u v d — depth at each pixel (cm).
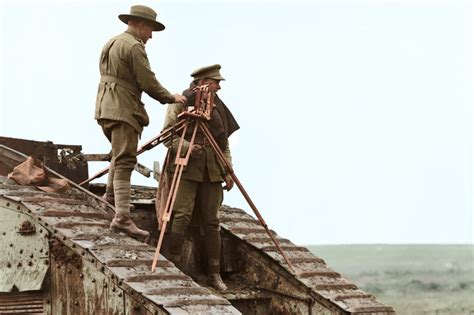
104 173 1366
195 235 1398
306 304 1355
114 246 1188
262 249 1400
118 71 1237
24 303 1217
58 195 1284
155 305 1112
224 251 1420
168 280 1160
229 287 1390
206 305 1131
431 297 2477
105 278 1155
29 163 1308
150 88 1241
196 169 1331
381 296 2542
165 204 1312
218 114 1367
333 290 1360
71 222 1214
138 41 1250
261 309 1388
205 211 1357
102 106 1234
